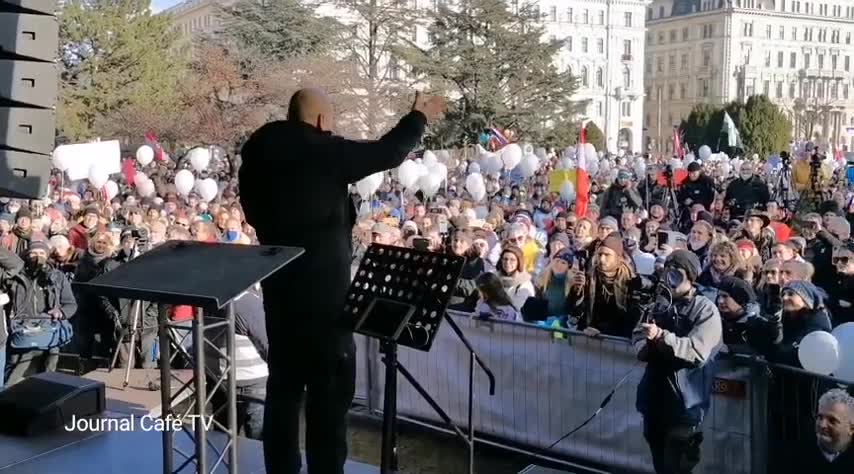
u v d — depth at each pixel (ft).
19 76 11.16
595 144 199.21
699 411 15.10
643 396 15.66
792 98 351.87
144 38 131.13
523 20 140.46
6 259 22.63
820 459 14.46
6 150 11.26
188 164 85.71
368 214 40.93
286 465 11.04
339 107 112.27
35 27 11.20
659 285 15.65
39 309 22.95
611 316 18.42
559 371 18.60
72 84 128.16
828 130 352.49
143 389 21.99
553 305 20.86
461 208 41.19
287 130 10.24
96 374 23.79
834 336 14.39
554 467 18.38
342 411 10.80
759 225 28.81
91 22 126.00
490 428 19.83
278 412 10.91
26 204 35.55
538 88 137.69
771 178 73.36
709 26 345.10
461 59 133.69
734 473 15.88
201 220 30.83
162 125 110.11
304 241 10.14
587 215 36.55
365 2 130.62
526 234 27.45
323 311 10.27
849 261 19.93
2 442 15.24
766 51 348.38
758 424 15.38
